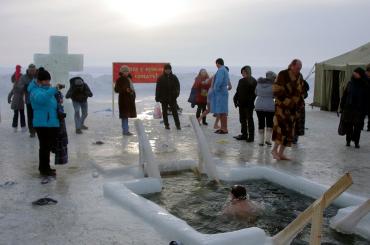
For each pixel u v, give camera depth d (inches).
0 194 239.5
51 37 525.3
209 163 286.4
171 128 489.4
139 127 284.8
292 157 344.8
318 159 339.0
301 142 417.4
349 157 348.8
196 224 204.2
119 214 209.8
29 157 330.0
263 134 385.4
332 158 343.9
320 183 262.8
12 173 283.7
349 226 193.6
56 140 280.7
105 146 377.4
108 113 629.9
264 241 175.0
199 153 295.9
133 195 228.7
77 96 442.3
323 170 302.0
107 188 241.6
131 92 429.7
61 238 181.3
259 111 379.6
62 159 283.3
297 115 331.6
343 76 681.6
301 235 190.9
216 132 457.4
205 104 521.0
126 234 185.6
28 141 395.2
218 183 277.4
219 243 167.6
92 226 194.4
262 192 260.8
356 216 192.1
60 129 281.0
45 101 269.0
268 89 374.6
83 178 276.1
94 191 247.9
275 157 333.7
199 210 224.1
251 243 173.2
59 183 263.6
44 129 274.8
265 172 291.7
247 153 355.6
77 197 236.4
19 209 216.1
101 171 291.6
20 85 406.0
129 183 251.0
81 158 330.6
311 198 248.8
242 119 412.2
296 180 266.5
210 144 393.4
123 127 435.2
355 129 387.2
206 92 516.7
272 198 248.2
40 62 518.3
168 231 184.4
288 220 210.4
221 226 201.9
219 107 449.4
